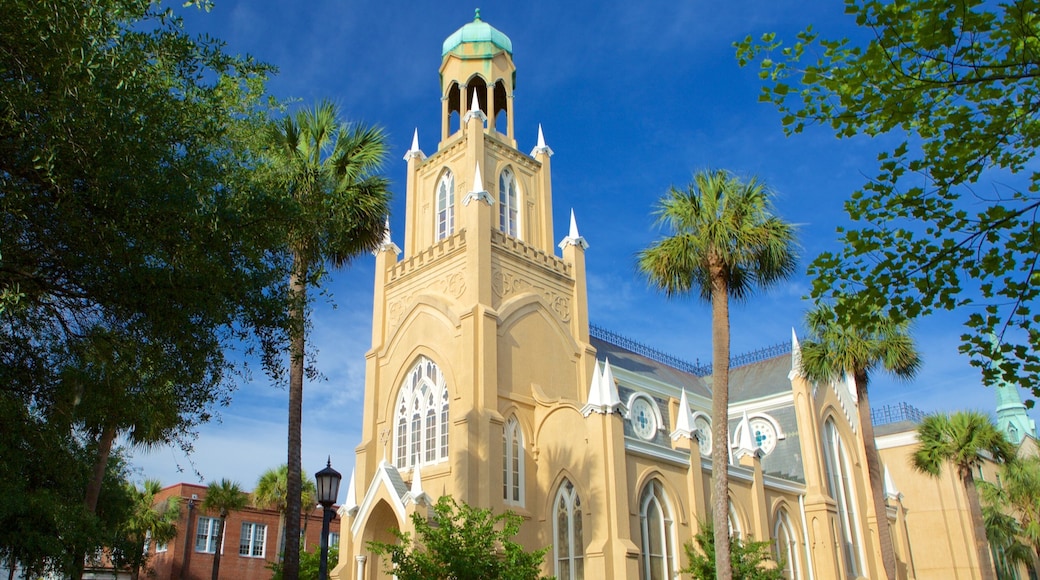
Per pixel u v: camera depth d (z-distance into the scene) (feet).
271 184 63.31
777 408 197.77
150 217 49.78
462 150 159.63
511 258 147.02
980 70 39.34
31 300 51.08
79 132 45.70
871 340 133.18
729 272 106.11
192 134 53.98
